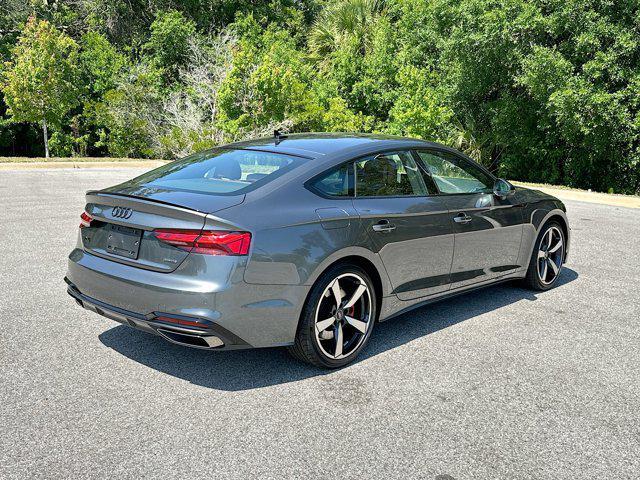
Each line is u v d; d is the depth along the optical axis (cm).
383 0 2667
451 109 2136
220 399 321
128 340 402
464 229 447
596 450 281
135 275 329
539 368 376
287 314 333
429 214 417
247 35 2953
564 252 577
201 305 310
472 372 367
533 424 304
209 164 395
